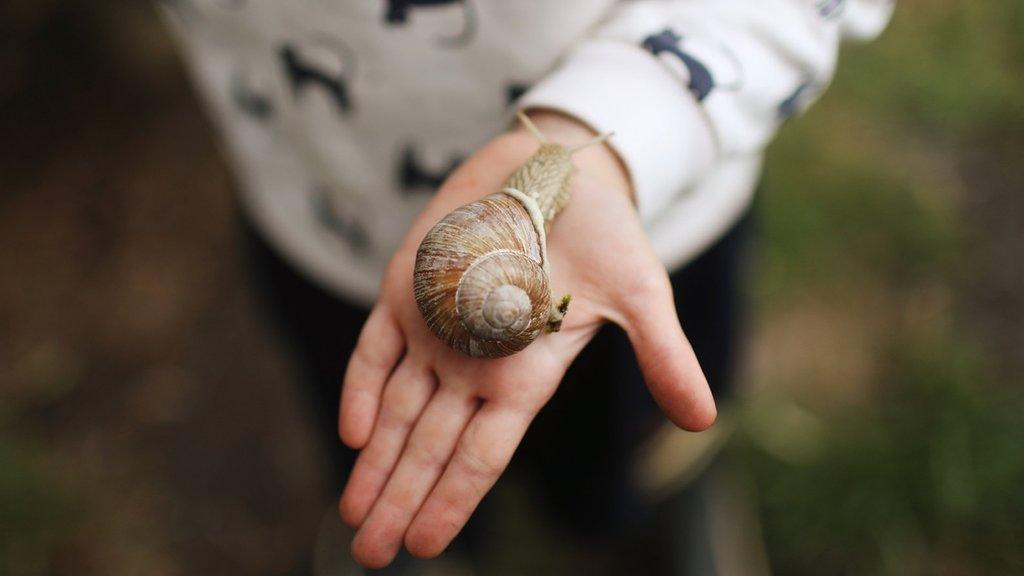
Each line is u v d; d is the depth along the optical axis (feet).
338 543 1.55
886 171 2.02
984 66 2.19
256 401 1.87
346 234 1.17
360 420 0.94
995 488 1.58
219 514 1.74
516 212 0.93
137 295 1.99
